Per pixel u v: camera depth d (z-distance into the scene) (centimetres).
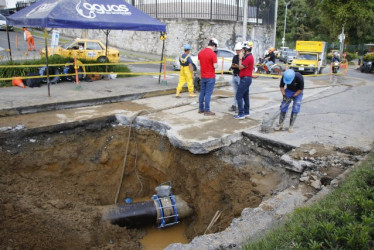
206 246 373
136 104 992
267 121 735
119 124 855
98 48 1630
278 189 571
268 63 1888
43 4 1060
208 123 809
